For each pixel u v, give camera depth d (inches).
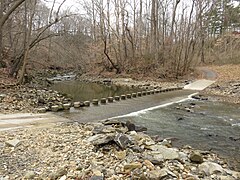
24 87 667.4
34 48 876.6
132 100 615.5
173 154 239.5
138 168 197.3
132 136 293.4
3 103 437.1
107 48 1305.4
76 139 271.7
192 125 417.4
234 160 268.1
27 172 186.4
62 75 1295.5
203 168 219.0
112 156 225.3
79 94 719.7
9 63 790.5
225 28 2231.8
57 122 360.5
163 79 1121.4
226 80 1033.5
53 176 182.5
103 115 449.7
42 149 237.6
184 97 726.5
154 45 1200.8
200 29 1257.4
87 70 1409.9
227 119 468.4
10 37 772.6
